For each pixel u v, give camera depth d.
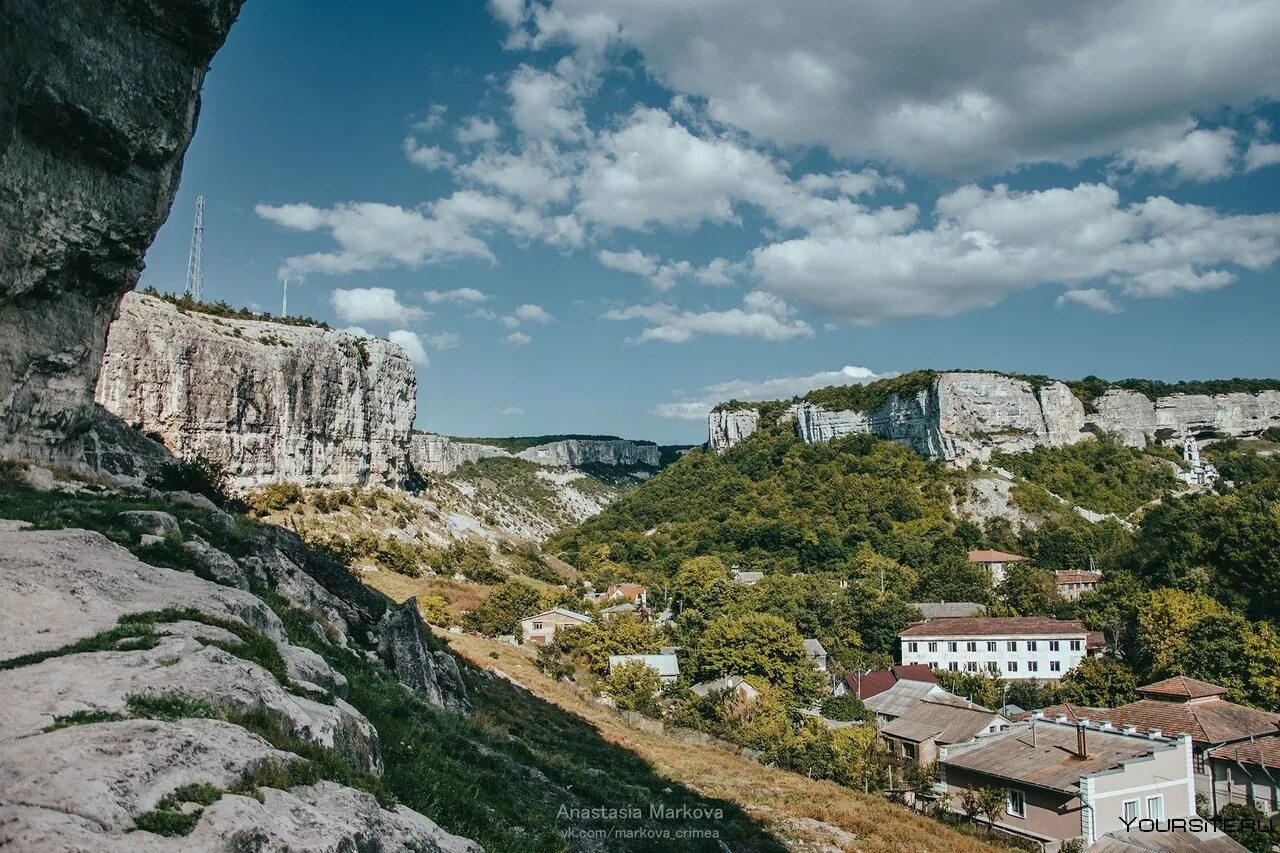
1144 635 70.81
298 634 17.42
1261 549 75.25
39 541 12.73
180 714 8.13
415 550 115.12
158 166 22.48
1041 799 34.75
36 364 20.70
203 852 6.21
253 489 114.94
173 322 109.81
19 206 18.92
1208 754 43.66
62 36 18.88
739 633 67.50
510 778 18.81
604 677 69.44
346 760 9.59
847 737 47.03
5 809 5.88
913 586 112.50
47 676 8.34
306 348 130.75
